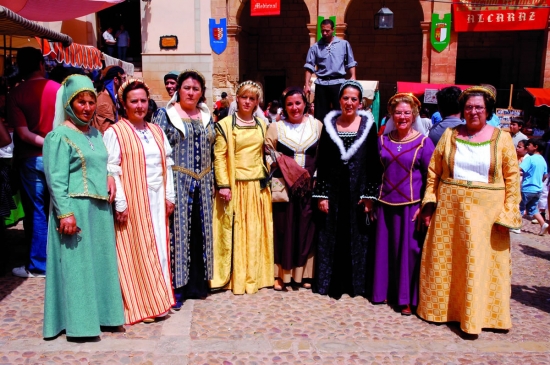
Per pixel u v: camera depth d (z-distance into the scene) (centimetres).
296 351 364
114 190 380
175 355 352
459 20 1520
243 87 459
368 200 456
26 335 376
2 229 510
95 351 354
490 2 1497
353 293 470
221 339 379
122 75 562
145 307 399
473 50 1858
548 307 465
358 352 366
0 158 510
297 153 468
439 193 417
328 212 463
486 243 397
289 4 1912
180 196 436
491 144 396
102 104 530
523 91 1716
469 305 392
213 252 466
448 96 464
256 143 468
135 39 1873
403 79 1891
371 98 1264
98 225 372
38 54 501
